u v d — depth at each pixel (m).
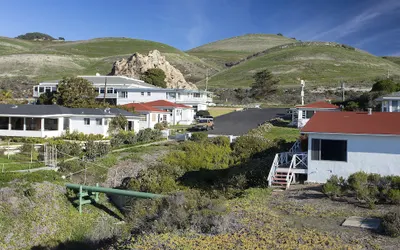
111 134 43.31
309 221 14.30
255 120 56.34
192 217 13.67
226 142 35.91
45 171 26.62
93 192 24.73
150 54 102.06
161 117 57.00
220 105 80.00
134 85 70.81
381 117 22.14
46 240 20.84
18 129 42.16
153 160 32.41
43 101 62.84
